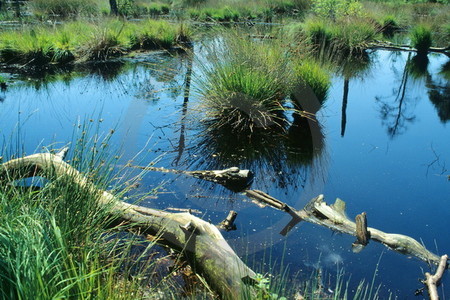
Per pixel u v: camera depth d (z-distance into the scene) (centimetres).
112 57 1108
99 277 250
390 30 1672
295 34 980
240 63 662
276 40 755
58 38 1084
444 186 496
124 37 1209
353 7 1524
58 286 226
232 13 1855
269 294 262
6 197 298
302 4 2038
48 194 320
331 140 628
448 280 341
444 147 610
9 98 761
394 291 328
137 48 1226
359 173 527
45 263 219
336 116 732
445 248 386
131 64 1046
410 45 1348
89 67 1011
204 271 319
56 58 1023
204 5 2036
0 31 1138
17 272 205
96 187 334
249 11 1933
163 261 339
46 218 273
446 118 734
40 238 244
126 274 264
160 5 2064
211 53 694
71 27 1209
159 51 1201
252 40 736
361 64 1152
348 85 938
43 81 883
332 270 346
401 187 493
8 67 975
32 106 719
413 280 341
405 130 673
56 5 1778
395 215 437
